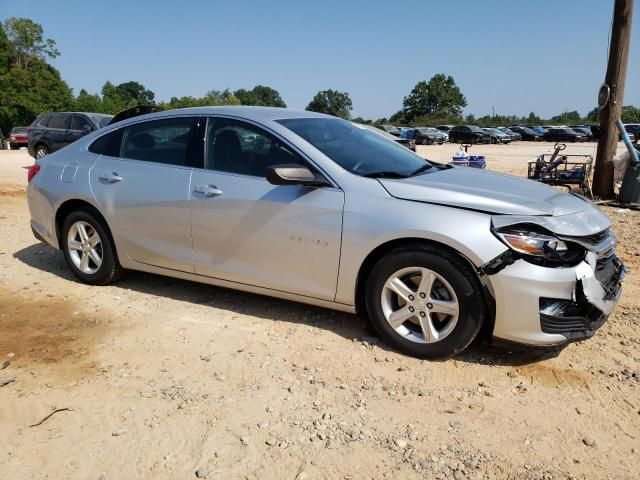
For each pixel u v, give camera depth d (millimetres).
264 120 4105
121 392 3225
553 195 3727
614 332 3977
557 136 49562
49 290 4875
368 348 3705
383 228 3490
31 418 2979
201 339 3887
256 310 4375
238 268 4117
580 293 3268
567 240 3266
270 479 2510
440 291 3455
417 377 3350
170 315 4297
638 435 2809
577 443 2750
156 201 4379
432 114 101562
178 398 3154
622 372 3414
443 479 2504
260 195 3926
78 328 4082
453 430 2852
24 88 59125
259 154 4051
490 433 2830
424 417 2961
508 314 3262
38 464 2621
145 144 4629
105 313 4352
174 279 5125
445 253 3338
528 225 3260
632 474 2537
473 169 4500
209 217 4145
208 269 4254
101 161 4801
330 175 3760
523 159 24203
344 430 2850
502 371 3422
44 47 65000
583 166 9844
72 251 5023
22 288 4930
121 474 2549
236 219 4023
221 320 4199
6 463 2627
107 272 4852
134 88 123188
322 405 3070
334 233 3660
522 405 3068
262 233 3934
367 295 3680
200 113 4398
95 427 2896
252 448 2717
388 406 3059
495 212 3330
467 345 3406
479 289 3311
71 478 2529
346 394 3176
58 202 4930
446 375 3373
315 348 3727
